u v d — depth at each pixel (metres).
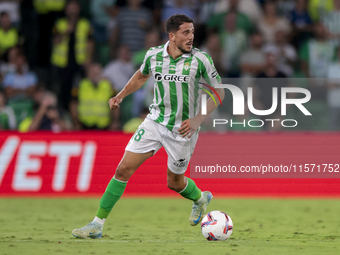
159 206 26.89
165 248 14.57
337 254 13.77
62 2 43.31
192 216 18.70
